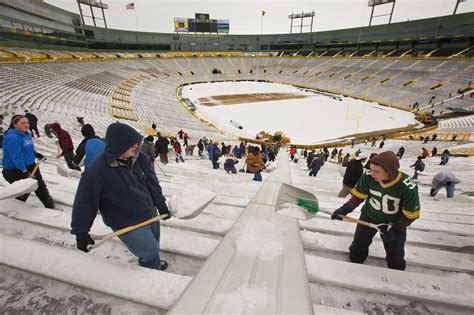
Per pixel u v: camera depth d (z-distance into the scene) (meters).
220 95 49.31
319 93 50.75
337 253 2.37
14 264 1.79
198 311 1.36
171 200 1.94
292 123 32.88
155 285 1.62
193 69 67.81
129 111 30.34
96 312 1.51
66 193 3.60
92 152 2.88
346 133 29.30
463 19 46.50
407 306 1.67
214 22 79.25
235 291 1.51
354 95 46.81
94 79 40.12
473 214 3.88
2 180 3.82
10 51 34.12
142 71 56.34
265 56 78.62
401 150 16.56
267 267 1.75
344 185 4.48
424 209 4.18
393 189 1.80
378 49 60.94
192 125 30.28
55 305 1.56
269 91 53.53
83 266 1.77
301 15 78.56
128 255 2.23
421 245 2.59
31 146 3.00
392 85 45.78
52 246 1.98
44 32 43.59
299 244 2.06
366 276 1.82
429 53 50.69
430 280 1.79
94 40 58.16
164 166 8.15
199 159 13.63
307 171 10.97
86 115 22.08
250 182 5.88
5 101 17.97
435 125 31.06
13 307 1.55
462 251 2.52
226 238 2.12
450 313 1.62
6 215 2.73
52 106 21.05
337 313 1.48
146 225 1.86
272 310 1.38
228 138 26.22
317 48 74.38
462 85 39.19
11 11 36.72
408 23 53.97
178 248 2.24
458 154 17.11
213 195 2.02
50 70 35.16
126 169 1.71
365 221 2.06
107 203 1.71
